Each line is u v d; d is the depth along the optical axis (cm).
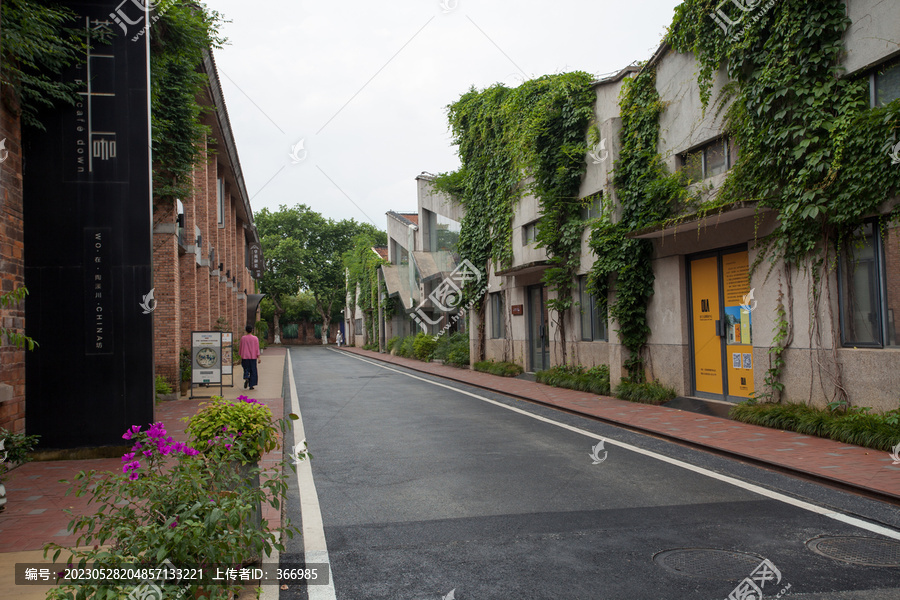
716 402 1077
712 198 1054
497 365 2030
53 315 811
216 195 2395
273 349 5391
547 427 1010
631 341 1295
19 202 795
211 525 329
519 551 455
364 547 471
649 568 418
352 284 5731
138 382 820
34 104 820
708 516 526
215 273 2381
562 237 1597
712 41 1016
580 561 433
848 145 780
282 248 6328
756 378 980
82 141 830
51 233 817
